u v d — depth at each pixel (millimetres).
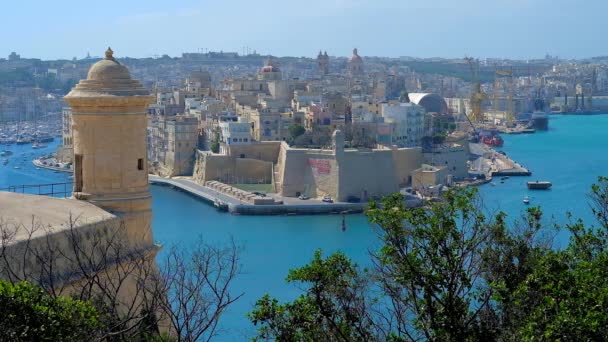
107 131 34281
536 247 31750
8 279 25688
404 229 29500
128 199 34500
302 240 148125
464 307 28875
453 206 30453
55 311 21016
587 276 26359
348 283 29109
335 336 28484
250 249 137000
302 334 27891
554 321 24406
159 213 185250
